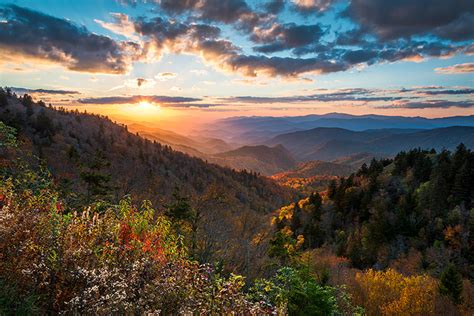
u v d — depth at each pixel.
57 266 4.15
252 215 28.95
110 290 3.79
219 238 19.25
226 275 11.55
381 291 24.67
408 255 56.56
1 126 8.87
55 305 3.83
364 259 58.34
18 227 4.46
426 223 66.00
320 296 7.34
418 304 23.78
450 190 72.44
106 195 19.91
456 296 28.38
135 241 5.16
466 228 55.69
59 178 17.73
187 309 4.01
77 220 5.28
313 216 89.56
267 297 6.56
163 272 4.52
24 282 3.93
